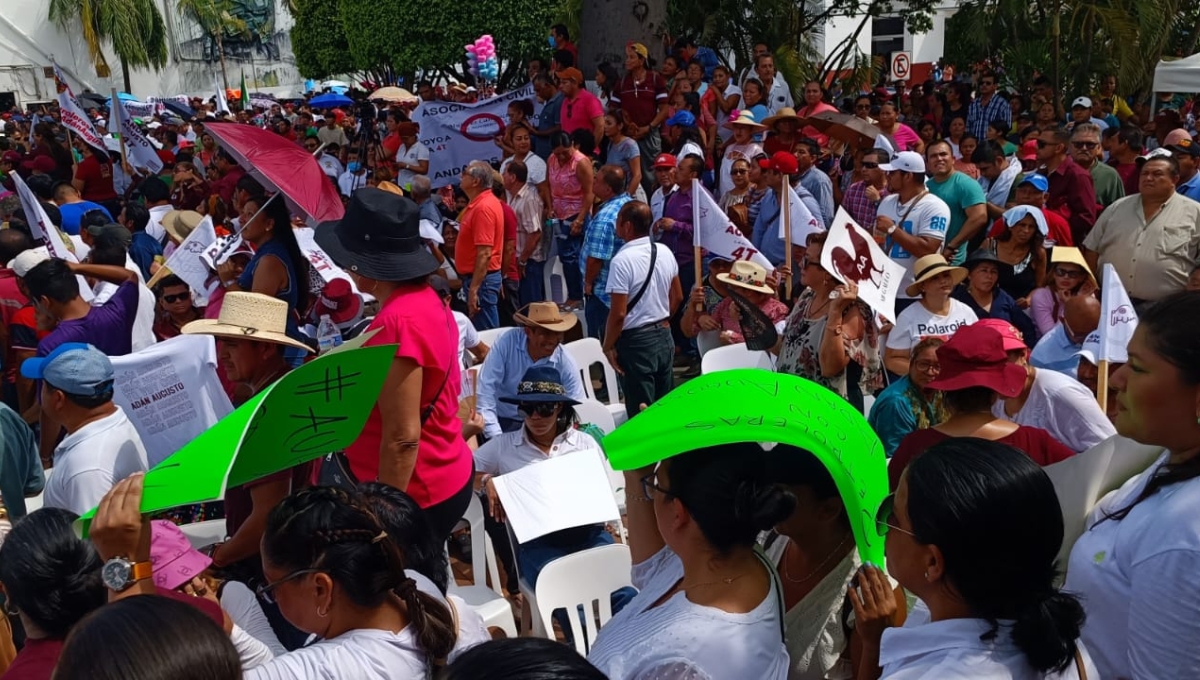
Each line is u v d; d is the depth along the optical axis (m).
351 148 18.47
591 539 4.70
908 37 32.94
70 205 9.58
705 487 1.98
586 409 6.03
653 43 13.31
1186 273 6.59
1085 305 5.07
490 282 8.75
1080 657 1.81
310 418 2.34
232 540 3.37
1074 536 2.42
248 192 6.64
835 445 2.06
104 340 5.77
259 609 3.06
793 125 9.38
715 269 7.18
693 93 11.79
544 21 19.31
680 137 11.01
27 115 31.09
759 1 16.61
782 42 16.89
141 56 39.19
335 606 2.21
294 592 2.23
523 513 4.34
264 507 3.32
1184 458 2.00
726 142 10.95
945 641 1.74
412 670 2.22
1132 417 2.02
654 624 2.02
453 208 11.73
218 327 3.90
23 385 6.75
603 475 4.53
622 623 2.14
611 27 13.21
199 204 12.95
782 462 2.32
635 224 6.71
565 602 4.00
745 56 16.73
